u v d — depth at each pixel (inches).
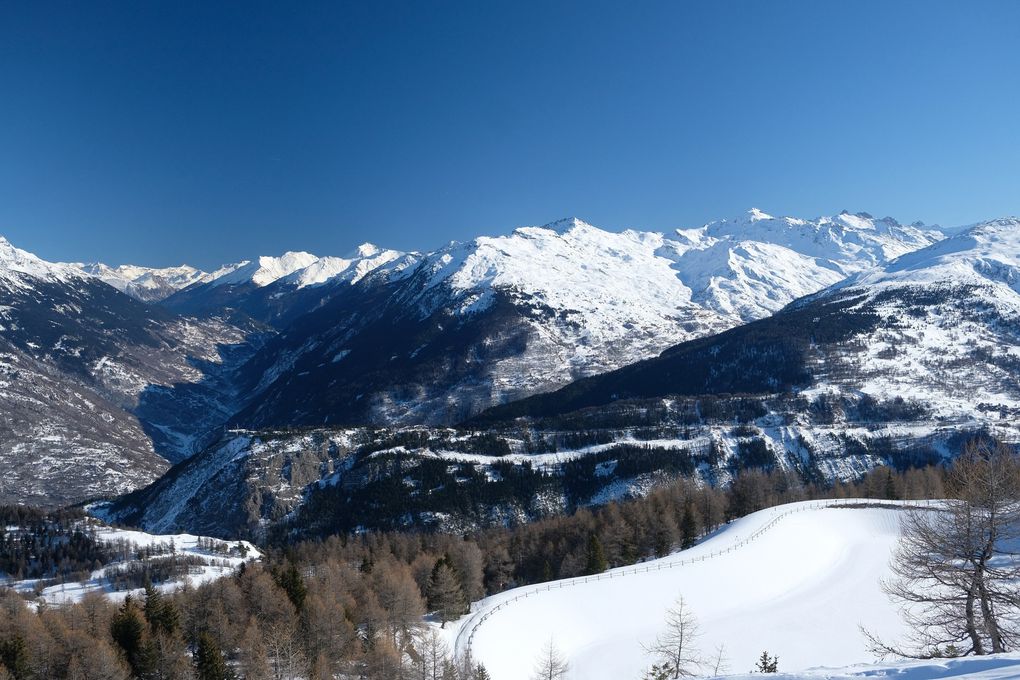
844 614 4067.4
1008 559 1893.5
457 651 3683.6
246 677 3417.8
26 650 3592.5
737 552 4884.4
